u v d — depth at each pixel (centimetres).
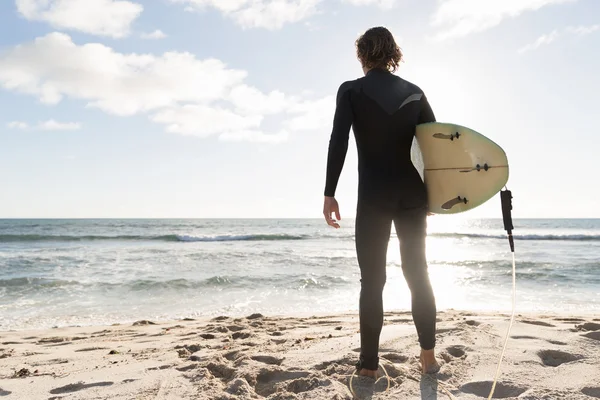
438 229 5959
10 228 5247
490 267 1520
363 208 227
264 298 927
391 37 240
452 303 883
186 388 229
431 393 204
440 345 281
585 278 1230
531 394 194
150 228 5481
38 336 559
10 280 1095
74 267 1404
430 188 236
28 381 266
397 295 944
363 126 230
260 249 2273
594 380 210
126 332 552
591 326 351
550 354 261
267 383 238
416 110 235
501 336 299
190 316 761
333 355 269
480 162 227
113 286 1031
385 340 298
